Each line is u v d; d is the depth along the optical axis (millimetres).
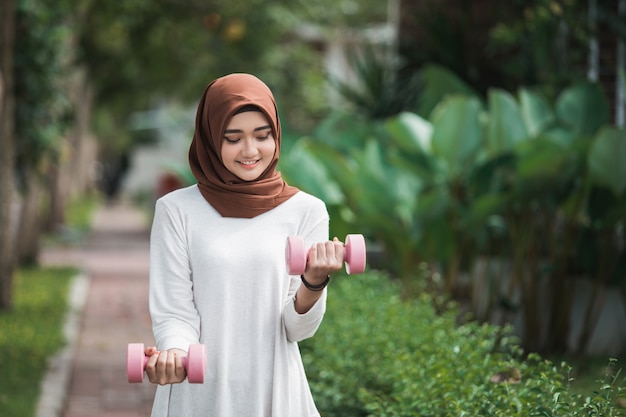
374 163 10562
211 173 4035
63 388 8883
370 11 31469
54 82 16094
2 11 12688
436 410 5348
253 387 3957
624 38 11156
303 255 3773
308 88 28641
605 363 9414
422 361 6102
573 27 11055
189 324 3936
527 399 4980
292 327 3967
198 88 30188
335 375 7117
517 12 12219
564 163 9211
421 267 9227
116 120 54844
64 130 16281
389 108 14328
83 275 18344
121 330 12797
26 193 16594
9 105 12992
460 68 13727
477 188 9984
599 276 9914
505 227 10406
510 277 10789
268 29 24125
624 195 9359
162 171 24625
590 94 10266
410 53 14648
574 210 9898
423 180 10195
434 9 14461
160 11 23500
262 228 4008
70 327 12391
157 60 28031
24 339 11164
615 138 9039
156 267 4012
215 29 24156
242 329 3969
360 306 8211
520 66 12500
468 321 10172
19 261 19047
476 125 9852
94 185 56344
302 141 10586
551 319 10219
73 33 19672
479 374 5586
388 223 10078
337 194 10398
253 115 3959
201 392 3953
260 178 4055
